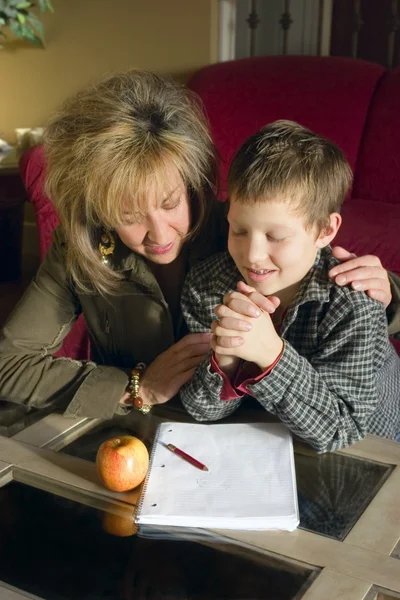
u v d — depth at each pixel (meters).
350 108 2.73
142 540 0.82
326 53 3.52
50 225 2.55
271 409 1.00
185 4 3.20
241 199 0.96
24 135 3.26
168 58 3.33
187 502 0.87
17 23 3.38
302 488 0.91
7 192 3.15
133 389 1.14
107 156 1.03
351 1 3.40
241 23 3.45
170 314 1.29
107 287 1.25
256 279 1.00
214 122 2.89
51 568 0.78
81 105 1.12
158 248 1.15
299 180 0.94
